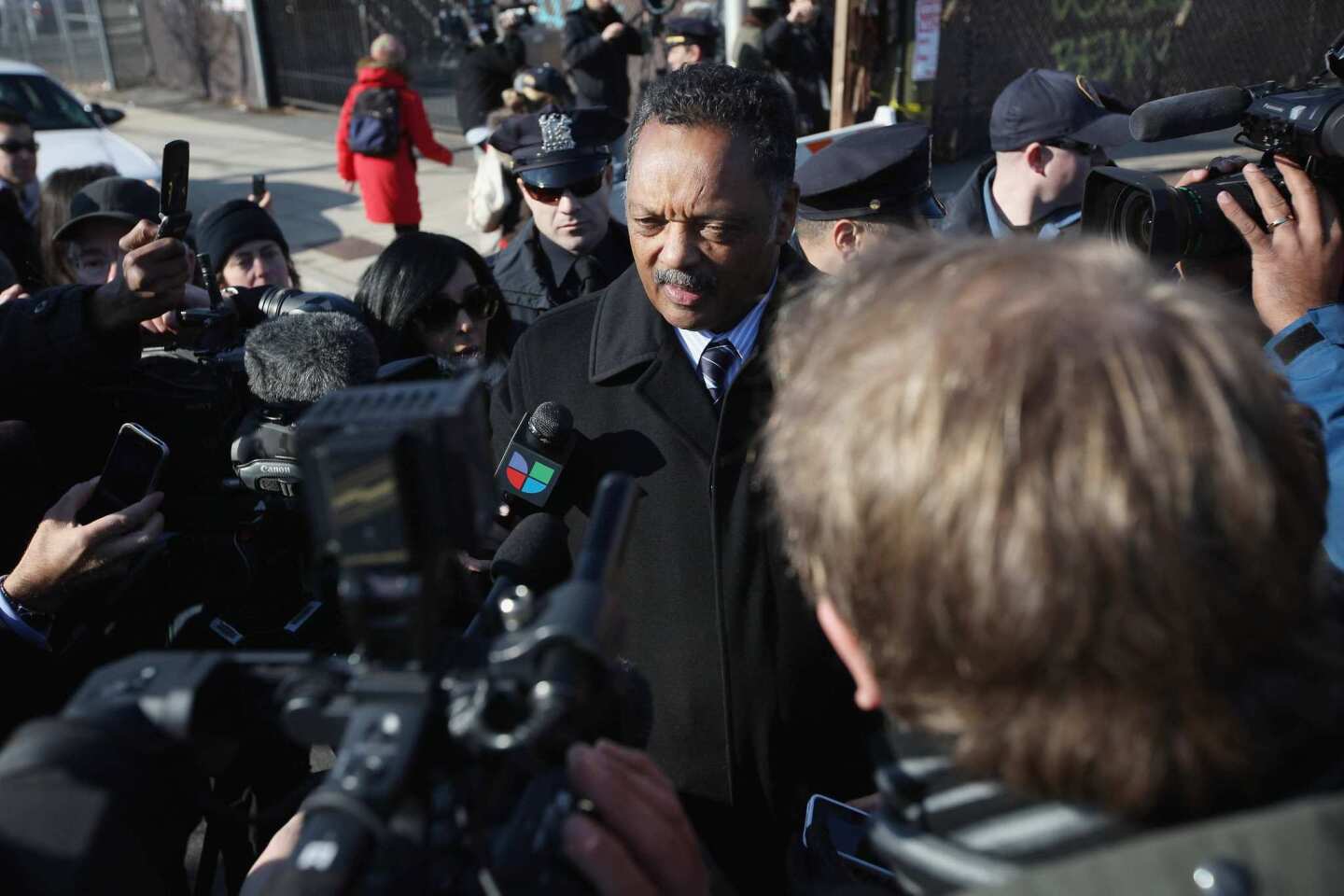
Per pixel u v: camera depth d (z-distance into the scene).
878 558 0.67
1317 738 0.67
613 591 0.83
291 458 1.65
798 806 1.64
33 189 5.21
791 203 1.72
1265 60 10.14
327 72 13.94
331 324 1.77
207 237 3.21
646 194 1.59
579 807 0.83
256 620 1.76
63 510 1.66
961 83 9.09
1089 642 0.61
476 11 7.93
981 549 0.62
